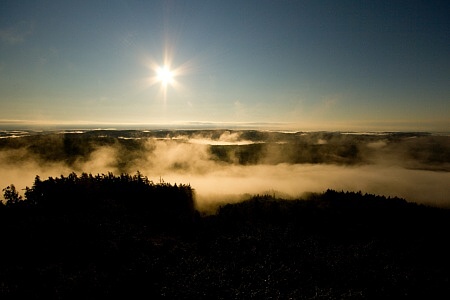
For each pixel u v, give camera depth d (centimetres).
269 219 10550
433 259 7750
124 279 4869
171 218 9469
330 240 8962
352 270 6469
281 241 8200
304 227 9962
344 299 5103
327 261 6925
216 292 4928
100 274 4947
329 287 5619
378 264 7006
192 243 7506
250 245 7625
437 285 5875
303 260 6906
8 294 4131
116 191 11719
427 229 10662
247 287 5247
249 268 6138
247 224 9725
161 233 7988
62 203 9456
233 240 7912
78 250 5862
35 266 5141
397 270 6656
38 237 6338
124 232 7269
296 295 5150
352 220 11212
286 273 6025
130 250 6125
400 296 5388
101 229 7162
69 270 5059
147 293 4600
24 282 4519
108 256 5700
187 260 6106
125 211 9544
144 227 8150
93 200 10088
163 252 6362
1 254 5541
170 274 5269
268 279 5675
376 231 10225
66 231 6775
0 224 7125
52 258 5497
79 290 4406
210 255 6756
